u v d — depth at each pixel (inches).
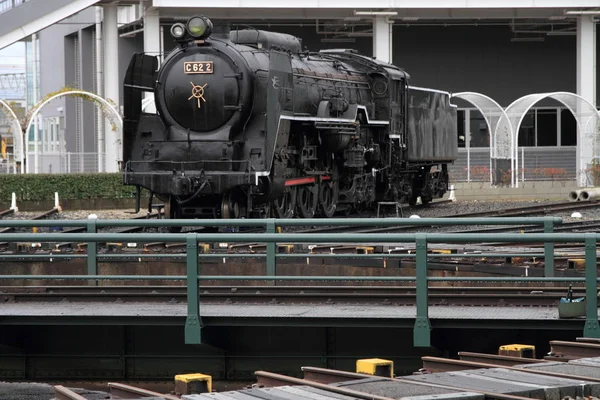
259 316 1283.2
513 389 848.3
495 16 4510.3
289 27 5718.5
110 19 4111.7
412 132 3447.3
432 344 1272.1
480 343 1298.0
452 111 4055.1
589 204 3110.2
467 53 5885.8
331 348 1307.8
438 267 1802.4
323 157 2923.2
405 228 2571.4
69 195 3654.0
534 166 5354.3
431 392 850.8
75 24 5354.3
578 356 1077.1
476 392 834.2
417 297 1252.5
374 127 3208.7
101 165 4323.3
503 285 1658.5
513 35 5885.8
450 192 4040.4
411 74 5871.1
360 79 3164.4
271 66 2437.3
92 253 1512.1
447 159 3969.0
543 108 5880.9
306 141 2758.4
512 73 5910.4
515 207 3257.9
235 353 1318.9
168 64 2564.0
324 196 2957.7
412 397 810.8
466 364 1013.8
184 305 1444.4
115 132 4062.5
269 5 4180.6
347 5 4259.4
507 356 1069.8
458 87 5905.5
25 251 2033.7
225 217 2470.5
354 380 925.8
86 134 5708.7
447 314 1315.2
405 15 4446.4
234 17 4328.3
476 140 5846.5
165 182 2484.0
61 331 1336.1
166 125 2561.5
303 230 2637.8
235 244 2134.6
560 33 5629.9
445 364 1036.5
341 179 3046.3
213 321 1286.9
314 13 4375.0
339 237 1309.1
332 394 845.8
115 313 1337.4
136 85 2591.0
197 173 2475.4
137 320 1296.8
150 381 1328.7
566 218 2748.5
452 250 1894.7
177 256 1432.1
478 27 5871.1
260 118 2516.0
